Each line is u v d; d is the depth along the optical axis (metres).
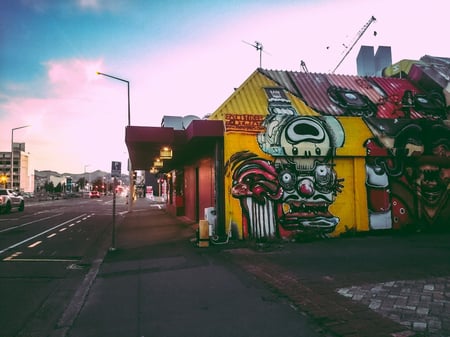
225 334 4.28
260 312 5.01
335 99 14.30
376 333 4.18
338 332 4.24
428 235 12.20
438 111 14.64
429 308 4.98
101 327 4.57
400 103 14.63
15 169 133.00
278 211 11.57
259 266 7.82
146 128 11.45
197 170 17.86
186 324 4.61
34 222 19.33
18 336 4.39
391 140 12.37
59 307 5.46
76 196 85.75
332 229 11.91
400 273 7.01
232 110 12.54
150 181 89.38
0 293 6.22
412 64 17.42
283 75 15.35
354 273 7.08
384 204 12.47
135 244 11.40
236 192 11.31
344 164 12.28
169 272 7.45
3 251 10.38
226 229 11.23
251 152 11.48
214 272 7.38
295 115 11.87
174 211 23.08
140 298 5.73
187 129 12.21
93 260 9.09
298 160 11.89
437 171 13.13
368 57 24.14
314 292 5.84
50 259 9.22
